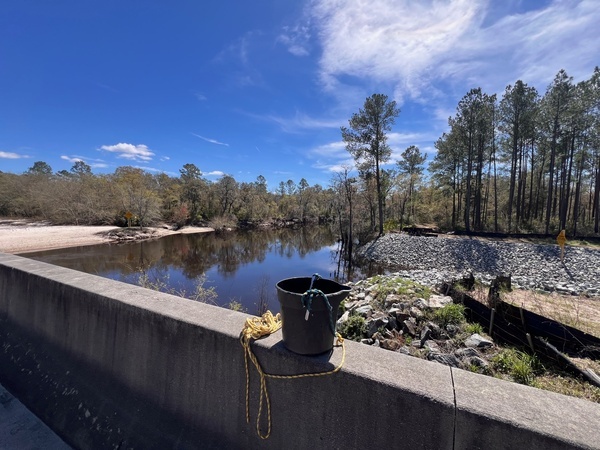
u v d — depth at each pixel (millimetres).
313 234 40156
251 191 49750
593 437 875
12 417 2105
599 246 17891
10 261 2953
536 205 30859
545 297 7898
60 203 32688
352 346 1389
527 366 3393
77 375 2072
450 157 32719
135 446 1647
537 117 24484
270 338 1429
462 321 4551
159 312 1708
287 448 1304
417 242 22469
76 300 2145
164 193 42000
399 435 1094
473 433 983
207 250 24891
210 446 1478
